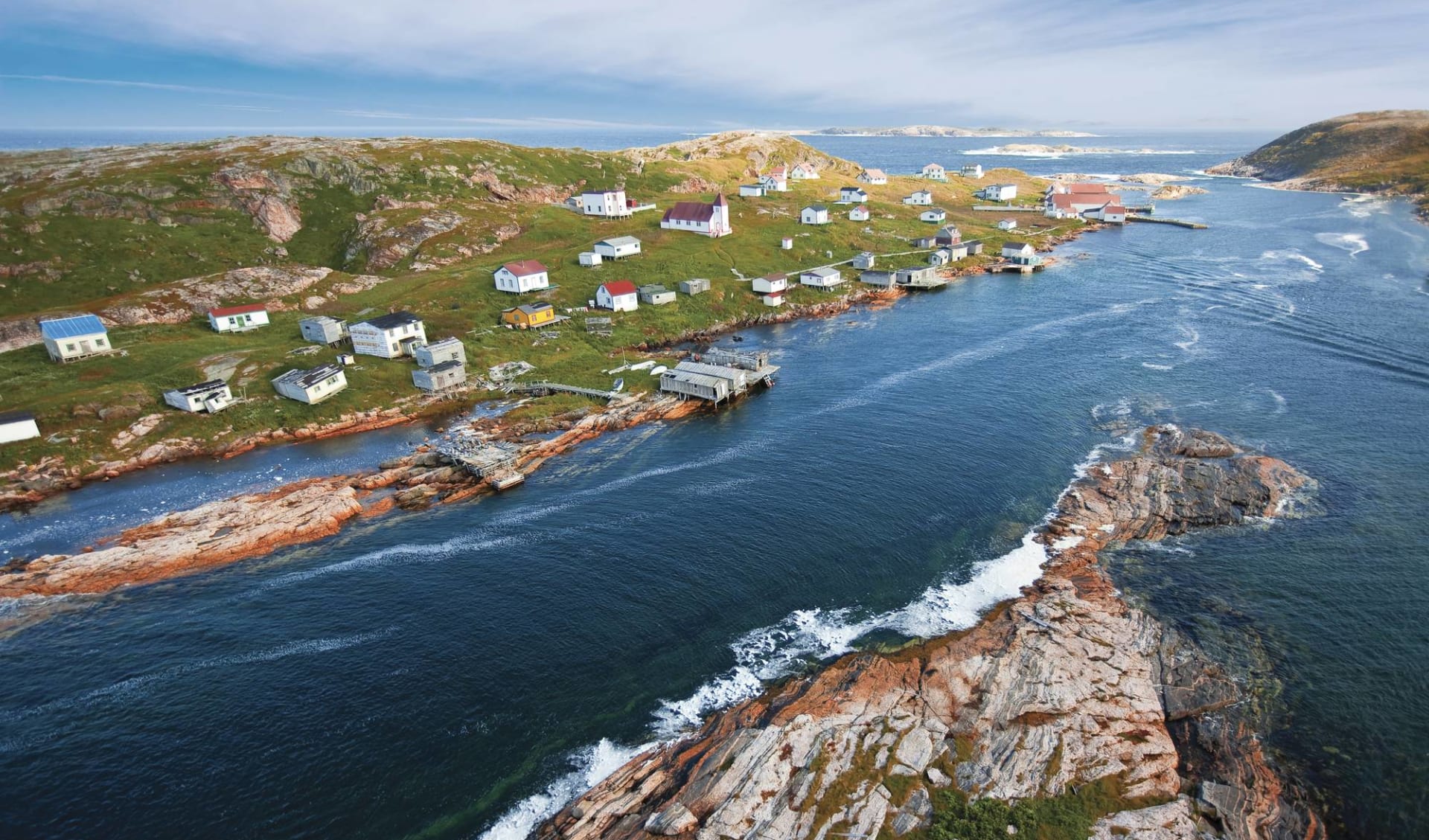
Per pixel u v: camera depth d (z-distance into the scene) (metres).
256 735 45.75
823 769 39.25
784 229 175.50
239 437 86.50
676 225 169.25
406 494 73.75
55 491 77.19
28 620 57.28
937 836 35.69
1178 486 66.62
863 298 143.38
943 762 39.91
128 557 63.53
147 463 82.31
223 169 154.75
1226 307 123.31
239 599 59.25
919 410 89.19
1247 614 51.25
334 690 49.22
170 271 130.88
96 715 47.66
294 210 156.00
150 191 144.00
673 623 54.16
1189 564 57.22
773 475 75.12
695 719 45.44
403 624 55.47
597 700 47.47
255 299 122.69
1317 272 142.75
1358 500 63.66
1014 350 108.62
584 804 38.88
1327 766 39.66
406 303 122.06
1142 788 38.16
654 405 92.56
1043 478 71.19
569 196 192.62
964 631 51.38
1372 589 52.81
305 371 95.12
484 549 64.88
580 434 86.56
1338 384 88.31
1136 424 80.81
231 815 40.47
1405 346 99.50
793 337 122.19
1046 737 41.00
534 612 56.22
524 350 110.50
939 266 161.00
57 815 40.62
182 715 47.50
